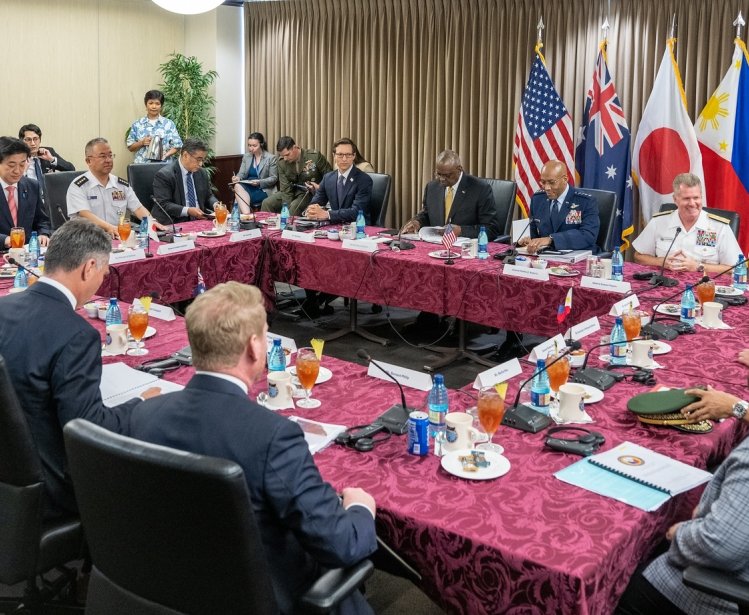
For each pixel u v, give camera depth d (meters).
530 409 2.41
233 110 9.19
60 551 2.14
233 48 9.05
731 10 6.23
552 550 1.72
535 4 6.95
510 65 7.15
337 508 1.66
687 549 1.78
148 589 1.60
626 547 1.80
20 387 2.12
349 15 7.98
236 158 9.24
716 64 6.37
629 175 6.41
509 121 7.27
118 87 8.79
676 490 1.97
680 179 4.59
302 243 5.32
